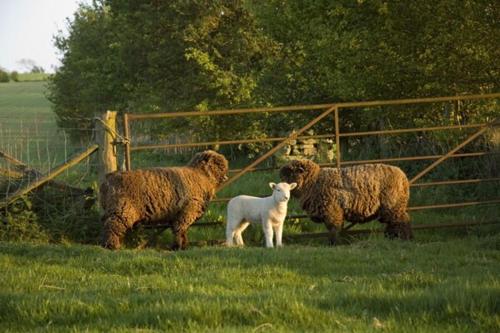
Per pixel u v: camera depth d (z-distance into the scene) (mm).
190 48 24516
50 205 11695
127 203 10820
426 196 15156
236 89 24906
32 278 8234
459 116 16797
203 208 11406
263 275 8258
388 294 6840
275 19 21766
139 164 25578
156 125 26906
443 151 15609
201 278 8070
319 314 6207
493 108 16125
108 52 31734
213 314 6188
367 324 6023
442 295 6539
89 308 6617
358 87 16844
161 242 11883
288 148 23531
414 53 15859
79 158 11688
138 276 8359
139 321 6191
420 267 8609
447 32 15266
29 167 12031
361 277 8086
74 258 9492
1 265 8977
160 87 26844
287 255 9328
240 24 26078
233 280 7977
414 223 13109
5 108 59031
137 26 27031
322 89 21547
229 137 25812
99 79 31141
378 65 16234
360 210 11352
